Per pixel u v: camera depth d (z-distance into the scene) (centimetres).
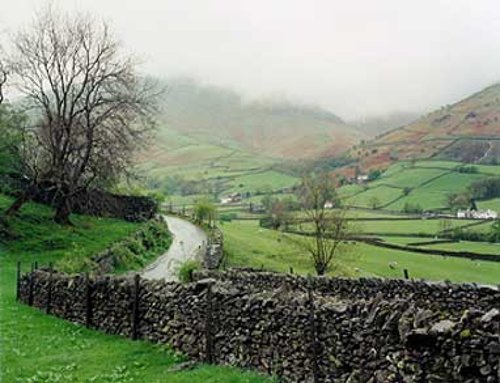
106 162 5484
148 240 5700
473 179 17800
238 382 1321
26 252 4466
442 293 1989
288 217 6481
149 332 1848
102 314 2111
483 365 882
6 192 5988
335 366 1195
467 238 9312
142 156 5894
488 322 891
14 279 3566
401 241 8894
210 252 4500
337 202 5797
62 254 4484
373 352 1103
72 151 5397
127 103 5450
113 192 7400
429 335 960
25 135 5538
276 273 2683
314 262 5212
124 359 1653
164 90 5906
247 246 6397
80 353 1741
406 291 2139
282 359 1341
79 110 5338
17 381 1450
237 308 1497
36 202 6038
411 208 14425
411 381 992
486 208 13338
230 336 1506
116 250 4497
